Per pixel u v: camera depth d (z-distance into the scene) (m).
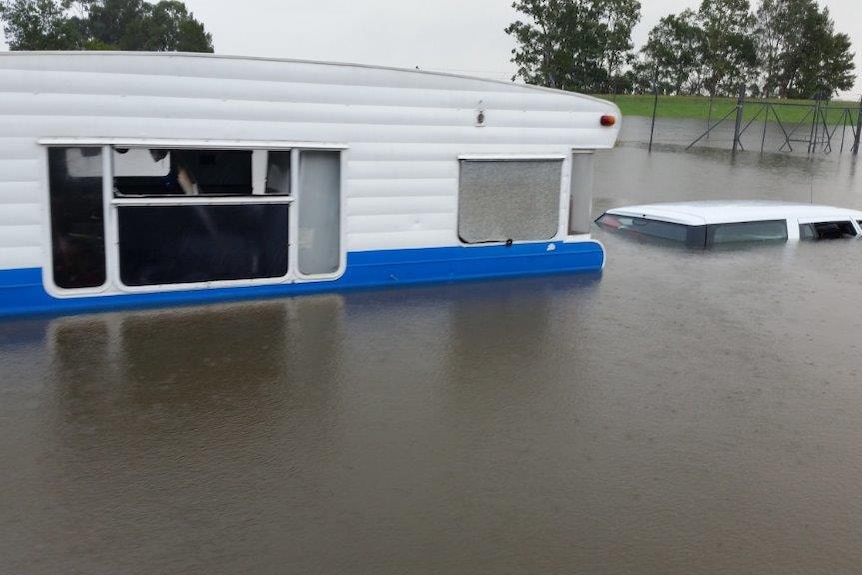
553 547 3.92
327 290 8.21
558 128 8.96
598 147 9.25
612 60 68.62
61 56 6.75
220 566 3.68
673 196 18.16
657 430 5.26
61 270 7.13
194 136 7.33
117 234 7.23
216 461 4.66
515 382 6.01
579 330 7.31
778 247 11.20
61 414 5.21
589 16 64.62
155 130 7.18
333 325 7.16
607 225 12.39
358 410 5.42
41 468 4.52
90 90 6.90
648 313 7.91
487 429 5.19
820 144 38.34
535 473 4.63
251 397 5.56
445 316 7.56
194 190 7.54
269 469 4.58
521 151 8.83
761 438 5.19
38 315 7.06
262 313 7.41
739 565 3.82
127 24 100.81
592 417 5.43
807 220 11.92
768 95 85.62
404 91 8.07
